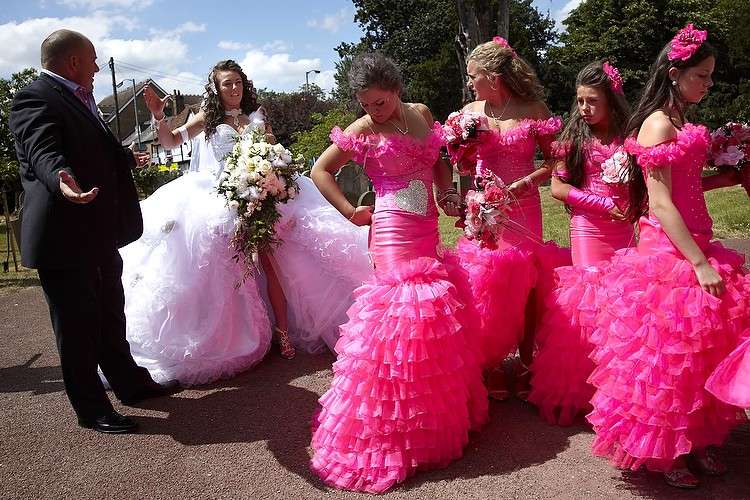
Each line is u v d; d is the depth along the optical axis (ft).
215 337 14.76
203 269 14.80
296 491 10.12
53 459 11.56
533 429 11.84
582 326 11.76
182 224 15.14
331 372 15.26
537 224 12.91
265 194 14.38
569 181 12.76
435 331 10.09
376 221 11.14
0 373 16.79
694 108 10.07
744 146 10.19
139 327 15.02
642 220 10.16
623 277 9.86
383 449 10.09
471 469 10.46
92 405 12.63
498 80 12.65
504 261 12.35
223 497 10.06
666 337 9.01
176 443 12.00
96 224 12.16
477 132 12.27
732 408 9.36
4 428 12.98
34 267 11.75
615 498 9.39
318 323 16.15
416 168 11.02
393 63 10.66
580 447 11.03
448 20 118.21
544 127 12.59
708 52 9.17
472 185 12.09
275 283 16.12
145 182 44.60
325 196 11.12
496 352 12.96
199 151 16.76
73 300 12.13
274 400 13.79
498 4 58.03
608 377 9.73
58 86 12.01
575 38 128.47
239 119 16.71
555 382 12.10
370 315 10.36
